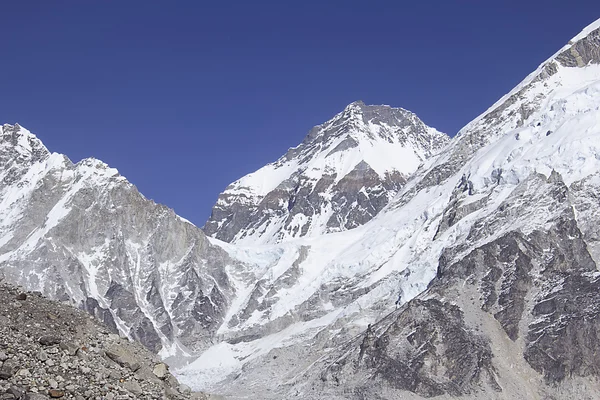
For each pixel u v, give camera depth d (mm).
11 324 45781
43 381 42844
